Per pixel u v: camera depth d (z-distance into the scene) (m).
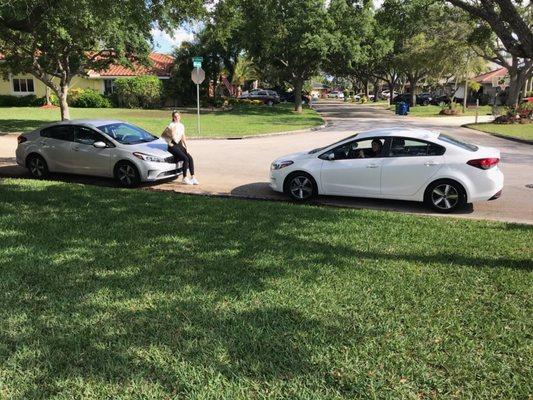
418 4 25.12
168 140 11.24
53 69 24.92
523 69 34.53
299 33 35.88
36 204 8.13
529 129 26.62
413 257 5.66
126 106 46.53
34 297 4.37
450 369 3.32
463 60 42.75
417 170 9.13
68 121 12.23
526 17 26.97
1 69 28.97
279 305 4.25
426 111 47.69
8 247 5.73
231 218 7.40
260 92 58.75
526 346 3.62
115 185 11.46
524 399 3.02
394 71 63.81
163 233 6.46
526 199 10.13
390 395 3.02
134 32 24.48
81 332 3.76
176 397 2.99
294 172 9.91
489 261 5.57
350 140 9.72
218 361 3.37
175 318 3.99
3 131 22.73
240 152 16.98
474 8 7.33
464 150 9.02
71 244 5.89
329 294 4.51
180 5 13.37
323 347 3.56
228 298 4.38
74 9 11.80
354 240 6.32
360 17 36.19
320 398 2.99
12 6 10.83
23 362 3.34
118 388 3.07
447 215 8.86
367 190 9.53
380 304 4.32
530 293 4.62
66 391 3.04
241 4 15.48
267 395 3.02
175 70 48.19
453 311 4.20
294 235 6.50
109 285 4.64
